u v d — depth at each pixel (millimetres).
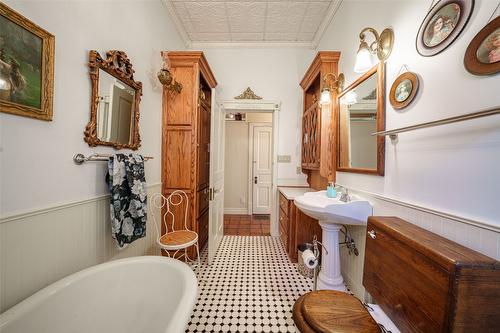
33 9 904
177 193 2197
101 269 1165
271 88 3012
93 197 1269
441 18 942
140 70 1787
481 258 691
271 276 1977
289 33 2766
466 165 827
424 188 1028
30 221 923
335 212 1445
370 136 1493
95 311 1100
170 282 1174
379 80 1353
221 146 2832
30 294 930
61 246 1068
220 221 2818
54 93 1008
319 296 1069
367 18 1589
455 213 867
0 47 795
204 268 2117
